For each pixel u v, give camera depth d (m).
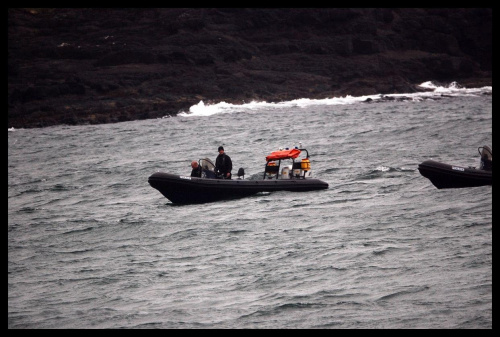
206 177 64.19
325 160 85.25
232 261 44.81
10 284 43.34
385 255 43.66
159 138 118.62
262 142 106.31
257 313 36.00
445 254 42.97
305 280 40.25
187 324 35.09
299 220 54.09
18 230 58.72
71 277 44.03
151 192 73.81
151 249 49.41
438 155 83.62
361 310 35.50
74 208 68.38
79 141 122.19
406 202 57.97
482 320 33.31
